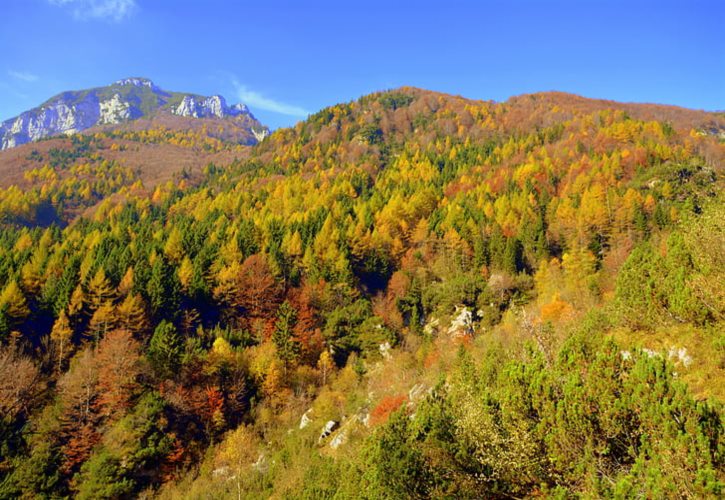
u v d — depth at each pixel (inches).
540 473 463.8
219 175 6555.1
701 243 640.4
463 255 3006.9
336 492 783.1
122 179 6840.6
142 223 3991.1
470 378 798.5
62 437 1576.0
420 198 3804.1
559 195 3703.3
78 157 7810.0
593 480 371.6
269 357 2130.9
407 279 2928.2
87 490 1363.2
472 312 2564.0
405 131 7401.6
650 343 649.0
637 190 3233.3
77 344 2079.2
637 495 330.6
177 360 1939.0
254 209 4207.7
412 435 612.4
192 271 2556.6
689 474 314.2
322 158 6353.3
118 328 2106.3
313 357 2330.2
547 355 671.1
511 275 2706.7
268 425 1889.8
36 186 5841.5
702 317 591.2
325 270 2881.4
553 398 464.1
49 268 2373.3
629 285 719.7
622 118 5423.2
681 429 346.3
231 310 2551.7
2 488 1312.7
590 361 492.4
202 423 1815.9
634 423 397.4
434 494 538.9
